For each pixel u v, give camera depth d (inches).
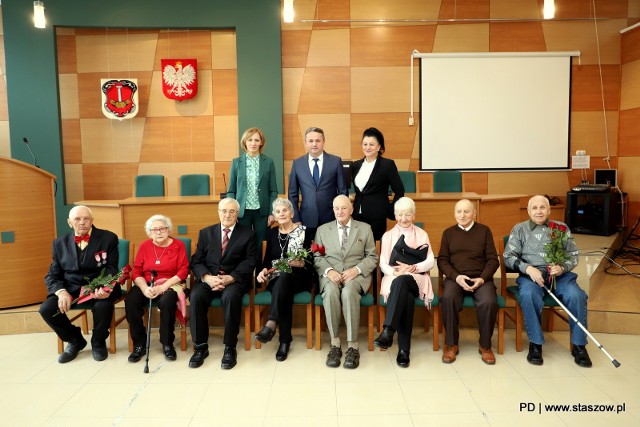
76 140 234.1
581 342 112.3
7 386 104.9
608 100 231.5
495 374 108.2
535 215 123.1
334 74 231.1
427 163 234.4
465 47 230.1
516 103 231.8
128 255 134.0
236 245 124.7
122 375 110.0
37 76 220.7
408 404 95.0
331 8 228.2
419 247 123.3
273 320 115.7
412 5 228.5
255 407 94.5
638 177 219.6
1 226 137.0
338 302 116.3
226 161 237.3
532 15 228.2
